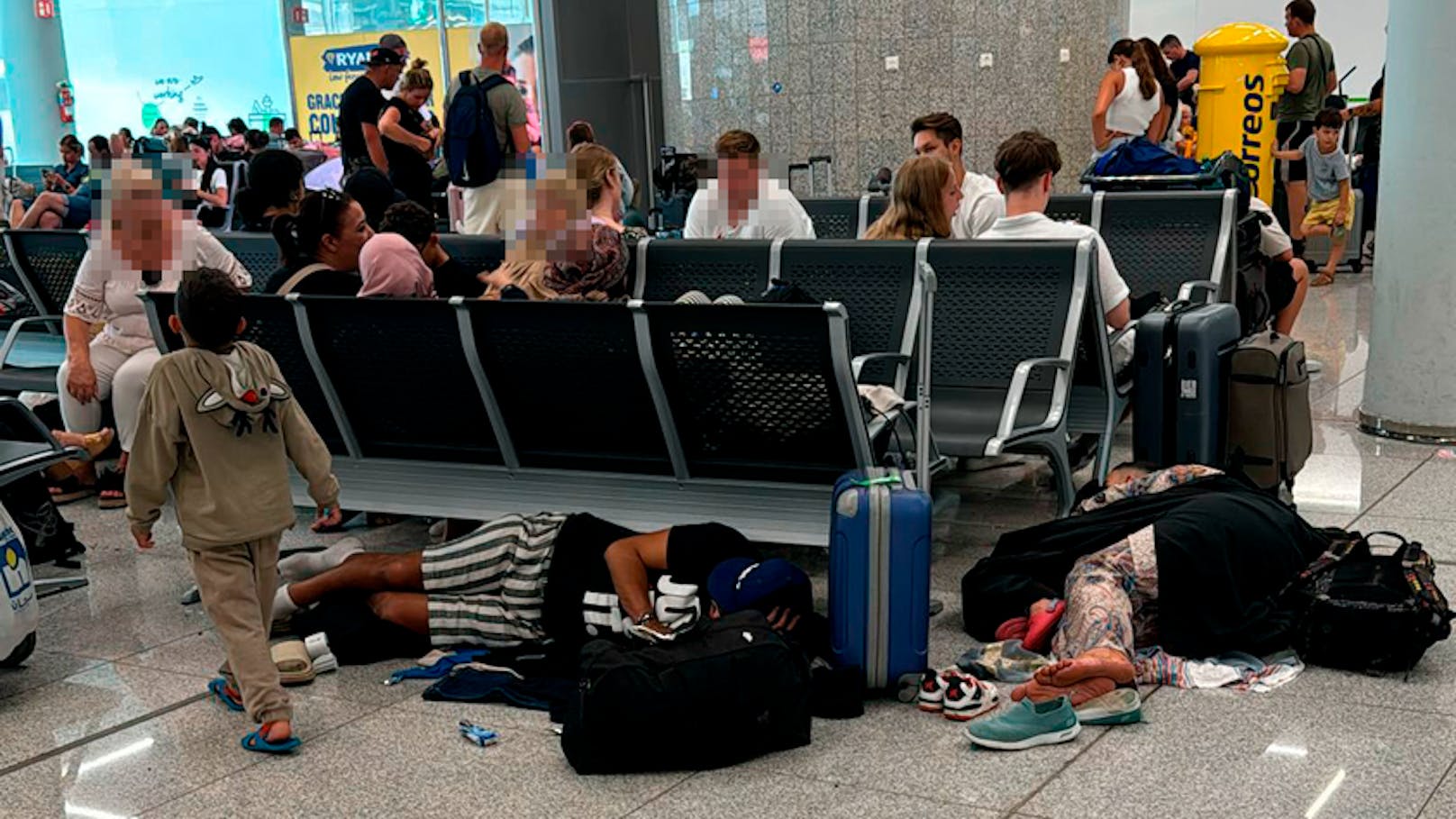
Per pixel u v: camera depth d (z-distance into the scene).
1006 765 3.34
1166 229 6.82
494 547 4.23
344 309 4.80
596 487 4.81
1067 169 13.19
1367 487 5.66
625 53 17.95
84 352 6.02
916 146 6.86
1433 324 6.30
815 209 8.71
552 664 4.03
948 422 5.21
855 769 3.36
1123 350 5.81
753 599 3.89
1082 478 6.14
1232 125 12.65
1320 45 13.18
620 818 3.15
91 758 3.63
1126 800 3.13
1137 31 19.02
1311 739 3.41
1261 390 4.98
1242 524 3.94
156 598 4.95
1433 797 3.08
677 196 12.89
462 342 4.61
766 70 13.91
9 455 4.51
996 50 13.05
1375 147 13.91
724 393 4.41
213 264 5.93
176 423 3.55
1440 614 3.76
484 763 3.48
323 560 4.61
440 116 17.11
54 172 16.42
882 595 3.69
